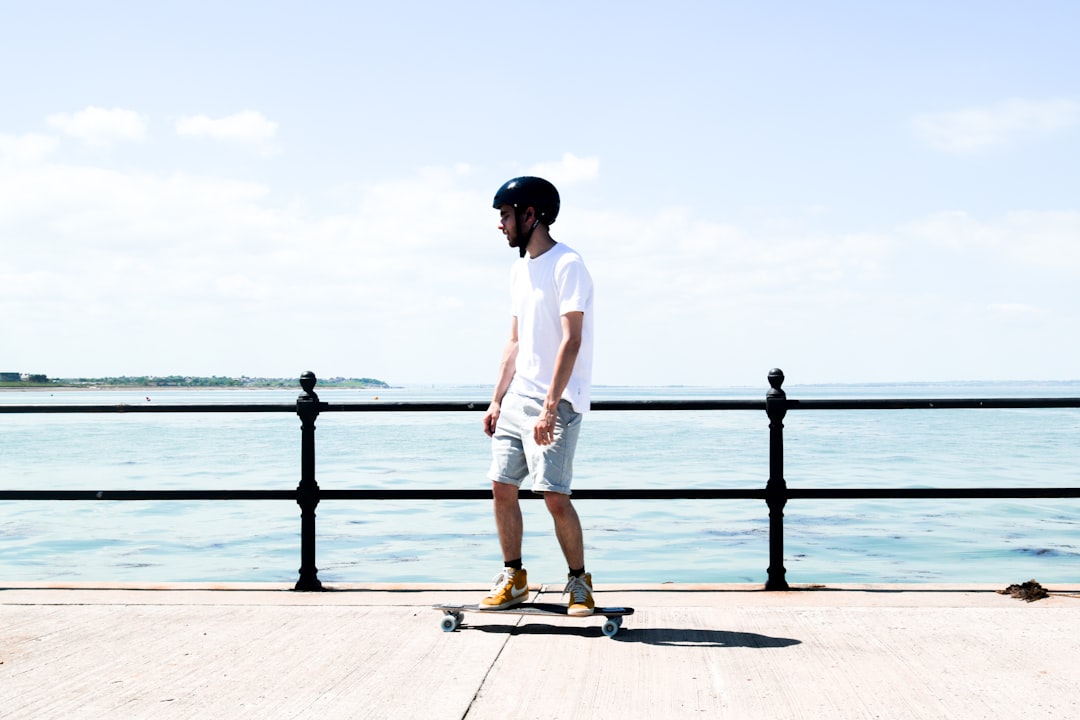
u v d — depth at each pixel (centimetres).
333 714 307
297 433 4109
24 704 318
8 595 491
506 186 415
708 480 1762
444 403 485
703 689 328
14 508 1490
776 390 496
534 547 1074
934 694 321
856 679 338
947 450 2633
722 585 511
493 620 430
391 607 459
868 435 3556
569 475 406
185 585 519
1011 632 400
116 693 329
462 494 490
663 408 488
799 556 1004
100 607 462
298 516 1370
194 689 333
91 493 518
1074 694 320
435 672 351
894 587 501
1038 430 3916
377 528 1237
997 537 1142
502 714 306
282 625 424
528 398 409
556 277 400
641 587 507
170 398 14588
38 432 4303
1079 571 906
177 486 1738
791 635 399
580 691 327
